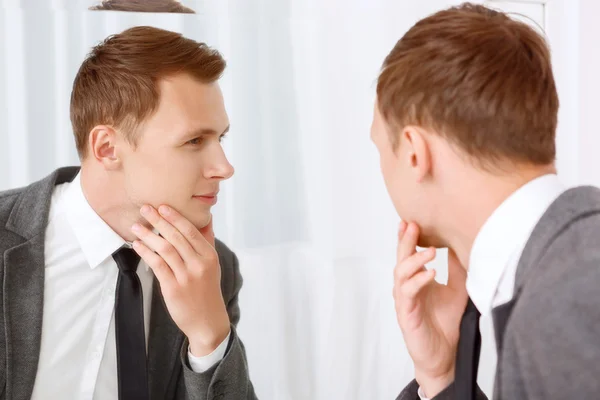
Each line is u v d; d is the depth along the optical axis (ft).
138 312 3.12
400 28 5.08
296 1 4.92
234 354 3.19
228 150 4.95
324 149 5.08
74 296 3.21
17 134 4.37
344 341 5.20
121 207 3.14
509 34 2.29
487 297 2.24
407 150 2.38
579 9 5.32
